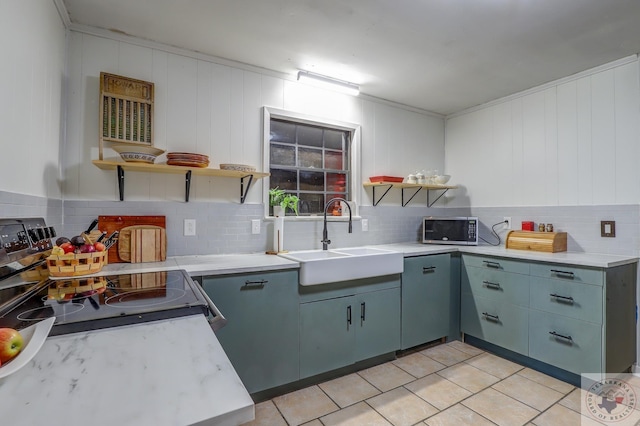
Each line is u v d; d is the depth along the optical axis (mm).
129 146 1937
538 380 2266
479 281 2777
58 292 1233
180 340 802
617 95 2439
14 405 519
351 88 2855
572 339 2189
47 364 666
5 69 1228
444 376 2326
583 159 2621
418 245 3135
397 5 1803
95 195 2053
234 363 1899
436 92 3062
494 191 3252
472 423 1801
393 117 3328
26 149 1426
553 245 2566
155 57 2217
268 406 1973
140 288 1313
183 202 2305
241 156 2510
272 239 2607
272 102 2641
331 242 2924
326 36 2131
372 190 3186
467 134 3512
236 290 1902
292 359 2088
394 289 2557
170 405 526
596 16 1884
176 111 2279
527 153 2990
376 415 1879
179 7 1835
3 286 1330
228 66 2467
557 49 2268
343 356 2295
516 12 1855
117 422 480
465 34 2088
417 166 3506
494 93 3072
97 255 1556
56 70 1819
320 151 2982
